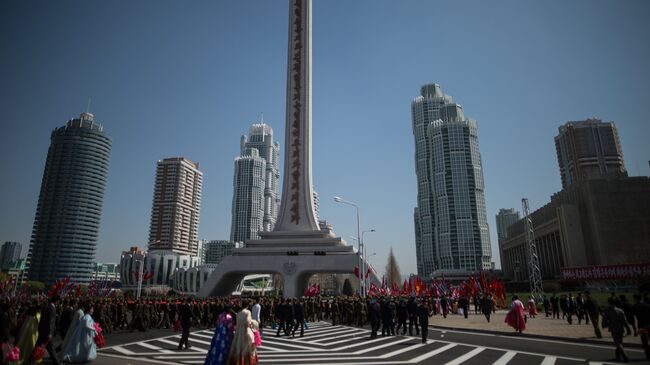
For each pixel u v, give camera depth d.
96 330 18.05
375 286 61.91
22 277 136.12
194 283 153.12
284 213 71.50
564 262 111.62
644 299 17.95
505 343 23.30
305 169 72.38
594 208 106.19
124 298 38.28
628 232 103.56
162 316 34.06
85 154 144.25
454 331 30.48
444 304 42.59
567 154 180.25
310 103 75.12
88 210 143.75
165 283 170.75
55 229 137.62
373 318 27.02
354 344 23.47
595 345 22.27
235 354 13.95
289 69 76.69
